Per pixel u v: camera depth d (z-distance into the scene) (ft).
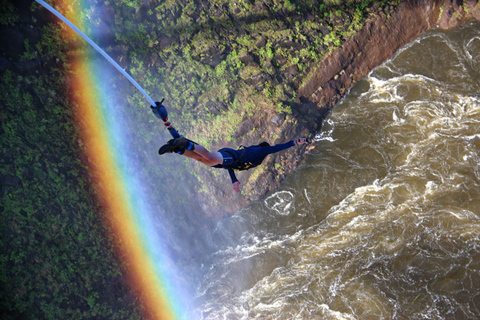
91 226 44.96
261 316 43.29
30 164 42.91
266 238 49.65
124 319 43.32
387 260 43.34
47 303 39.29
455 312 38.27
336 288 42.93
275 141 52.60
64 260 41.91
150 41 50.96
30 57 45.32
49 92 46.32
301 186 51.85
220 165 18.19
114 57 50.11
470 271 40.40
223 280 47.88
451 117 51.60
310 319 41.57
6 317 36.42
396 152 50.88
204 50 51.83
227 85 52.90
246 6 52.80
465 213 44.27
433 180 47.50
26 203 41.29
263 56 53.31
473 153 48.29
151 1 49.90
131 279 45.68
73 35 47.88
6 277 37.81
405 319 38.96
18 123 43.39
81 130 47.91
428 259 42.19
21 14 44.91
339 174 51.19
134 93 51.96
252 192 52.49
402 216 45.93
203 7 51.90
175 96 52.70
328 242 46.68
